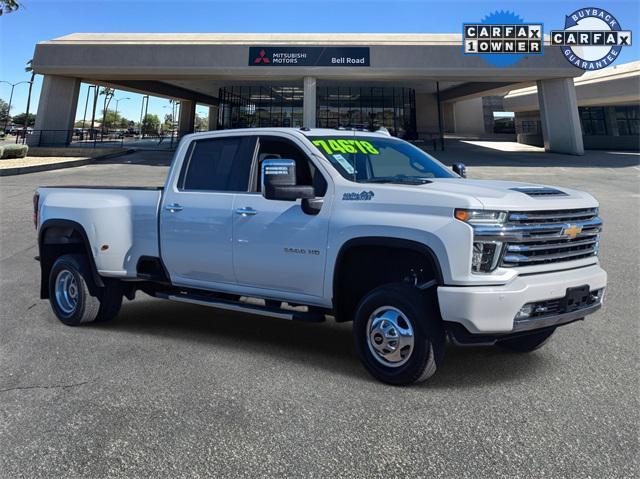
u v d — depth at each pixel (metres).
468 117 55.12
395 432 3.17
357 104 39.94
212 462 2.86
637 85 34.59
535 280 3.56
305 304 4.36
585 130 43.19
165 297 5.31
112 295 5.57
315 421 3.32
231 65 31.39
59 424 3.31
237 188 4.72
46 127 33.19
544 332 4.37
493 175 23.05
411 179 4.46
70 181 20.36
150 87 38.66
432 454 2.92
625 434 3.12
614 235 10.45
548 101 33.41
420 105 48.28
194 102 46.66
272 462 2.86
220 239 4.67
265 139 4.71
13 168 22.72
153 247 5.15
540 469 2.76
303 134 4.51
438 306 3.75
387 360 3.88
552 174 23.42
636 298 6.36
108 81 35.78
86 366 4.33
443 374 4.13
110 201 5.38
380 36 31.73
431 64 31.06
